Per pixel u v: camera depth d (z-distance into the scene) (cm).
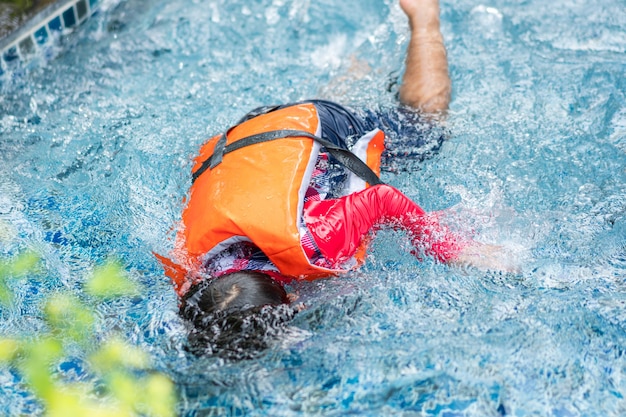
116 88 429
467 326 270
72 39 472
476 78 417
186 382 244
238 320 249
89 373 252
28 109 411
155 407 236
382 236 298
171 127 391
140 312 278
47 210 342
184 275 282
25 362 259
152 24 488
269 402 238
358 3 492
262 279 261
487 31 463
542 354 256
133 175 357
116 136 387
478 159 356
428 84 376
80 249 319
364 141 325
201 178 302
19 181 361
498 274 296
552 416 234
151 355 256
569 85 411
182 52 462
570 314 274
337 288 282
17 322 280
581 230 318
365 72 414
